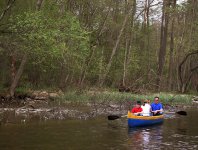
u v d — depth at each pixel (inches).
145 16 1851.6
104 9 1488.7
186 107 1167.6
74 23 888.3
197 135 621.3
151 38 2203.5
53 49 843.4
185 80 1953.7
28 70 1237.7
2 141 517.0
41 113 807.1
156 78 1566.2
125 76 1523.1
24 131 596.4
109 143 533.3
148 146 519.2
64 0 1202.6
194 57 2094.0
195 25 1713.8
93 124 711.7
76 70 1241.4
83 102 1049.5
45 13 917.8
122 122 764.0
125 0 1514.5
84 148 495.5
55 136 568.1
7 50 848.3
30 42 814.5
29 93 1032.8
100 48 1558.8
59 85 1268.5
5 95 954.7
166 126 731.4
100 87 1360.7
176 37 2085.4
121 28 1558.8
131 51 1699.1
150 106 797.9
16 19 816.3
